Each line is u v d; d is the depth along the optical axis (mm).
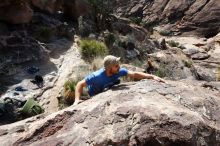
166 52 22703
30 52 15148
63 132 3543
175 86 4211
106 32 20078
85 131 3441
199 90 4293
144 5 62031
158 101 3676
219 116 3729
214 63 33281
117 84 4348
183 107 3674
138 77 4426
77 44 16938
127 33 24688
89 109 3684
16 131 3842
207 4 54531
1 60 14164
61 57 15562
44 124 3707
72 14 21469
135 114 3381
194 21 53781
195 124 3318
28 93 12492
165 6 59156
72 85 12234
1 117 10992
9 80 13109
